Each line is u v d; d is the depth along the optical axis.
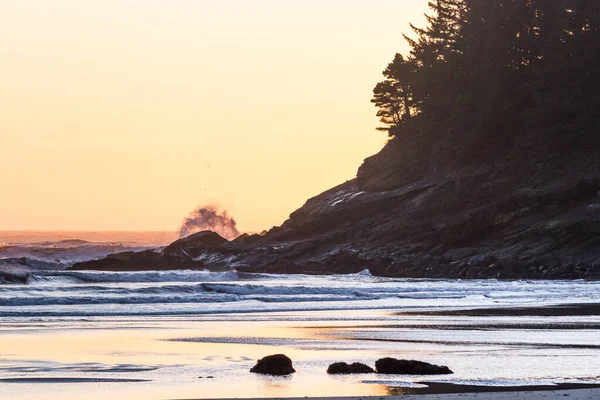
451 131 188.38
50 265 138.75
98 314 65.19
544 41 190.25
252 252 177.00
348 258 161.75
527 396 28.75
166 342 46.44
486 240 158.50
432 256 155.50
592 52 185.38
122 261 143.38
